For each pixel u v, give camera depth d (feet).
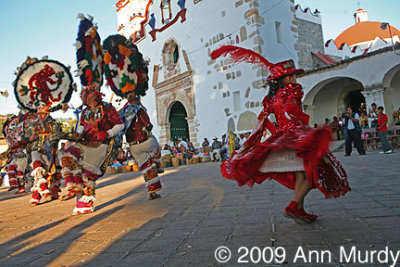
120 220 13.48
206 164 49.78
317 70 51.47
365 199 12.53
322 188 9.07
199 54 62.23
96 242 10.27
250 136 10.46
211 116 60.13
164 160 56.49
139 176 39.45
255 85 52.95
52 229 13.00
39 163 21.91
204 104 61.41
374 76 45.93
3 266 8.67
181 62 65.98
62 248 9.95
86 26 16.61
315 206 12.24
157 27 71.67
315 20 65.16
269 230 9.61
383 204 11.39
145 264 7.78
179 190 21.54
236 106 56.54
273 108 10.37
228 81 57.26
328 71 50.49
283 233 9.17
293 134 9.36
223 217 11.99
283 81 10.28
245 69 54.49
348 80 63.00
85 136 16.34
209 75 60.44
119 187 28.12
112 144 17.22
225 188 19.94
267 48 53.67
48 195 22.09
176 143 68.95
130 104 19.38
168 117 70.49
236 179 9.37
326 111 65.31
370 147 46.37
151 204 16.96
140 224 12.30
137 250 8.98
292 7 59.36
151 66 73.56
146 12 74.84
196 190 20.57
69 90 22.79
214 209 13.73
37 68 21.83
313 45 63.57
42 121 22.12
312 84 52.21
